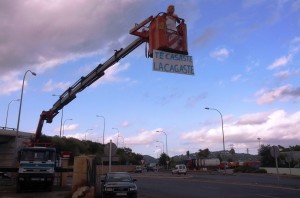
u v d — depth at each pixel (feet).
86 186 69.15
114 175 74.95
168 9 35.55
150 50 36.68
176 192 90.89
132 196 69.72
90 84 79.71
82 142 360.07
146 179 164.96
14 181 115.24
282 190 87.40
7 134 208.23
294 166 237.25
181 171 237.66
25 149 92.53
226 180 140.67
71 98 88.33
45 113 98.73
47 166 92.43
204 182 130.00
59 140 299.58
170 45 34.06
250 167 253.03
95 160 75.10
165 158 472.03
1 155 213.46
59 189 98.48
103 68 70.59
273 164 256.93
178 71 32.91
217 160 308.40
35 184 91.91
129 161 404.77
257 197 72.38
